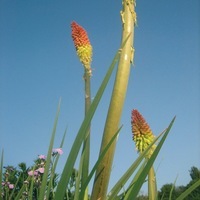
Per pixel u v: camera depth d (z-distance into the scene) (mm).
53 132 584
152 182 742
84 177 638
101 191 601
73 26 929
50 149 578
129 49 659
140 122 838
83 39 900
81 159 670
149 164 468
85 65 866
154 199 738
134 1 707
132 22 689
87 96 788
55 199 472
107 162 602
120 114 621
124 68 642
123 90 629
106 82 464
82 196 509
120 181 578
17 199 769
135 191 474
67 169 470
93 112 464
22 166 2014
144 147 828
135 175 726
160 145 464
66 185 471
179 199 545
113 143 606
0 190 673
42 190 563
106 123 617
